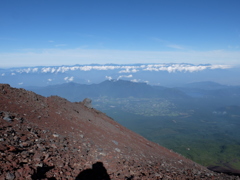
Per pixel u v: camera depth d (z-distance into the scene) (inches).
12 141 350.6
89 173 332.5
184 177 408.2
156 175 376.2
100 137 667.4
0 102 572.7
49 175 277.7
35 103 713.0
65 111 815.7
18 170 248.5
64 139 477.7
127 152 594.2
